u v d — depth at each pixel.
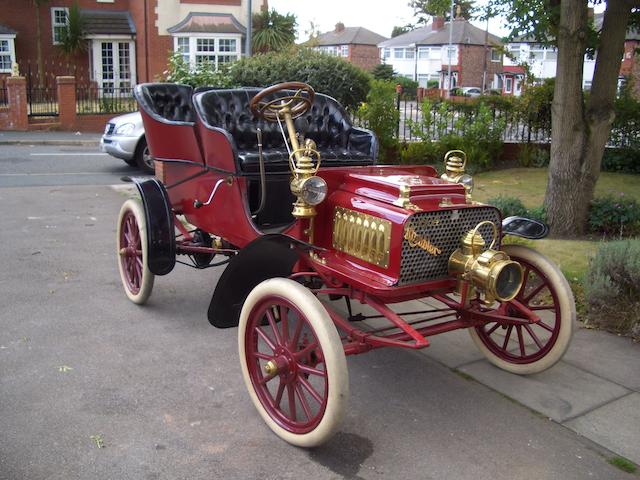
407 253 3.14
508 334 4.01
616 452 3.17
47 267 5.91
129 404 3.51
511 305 3.88
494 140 11.32
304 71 12.34
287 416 3.37
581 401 3.65
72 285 5.45
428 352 4.31
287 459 3.06
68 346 4.23
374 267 3.25
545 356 3.79
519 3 6.86
